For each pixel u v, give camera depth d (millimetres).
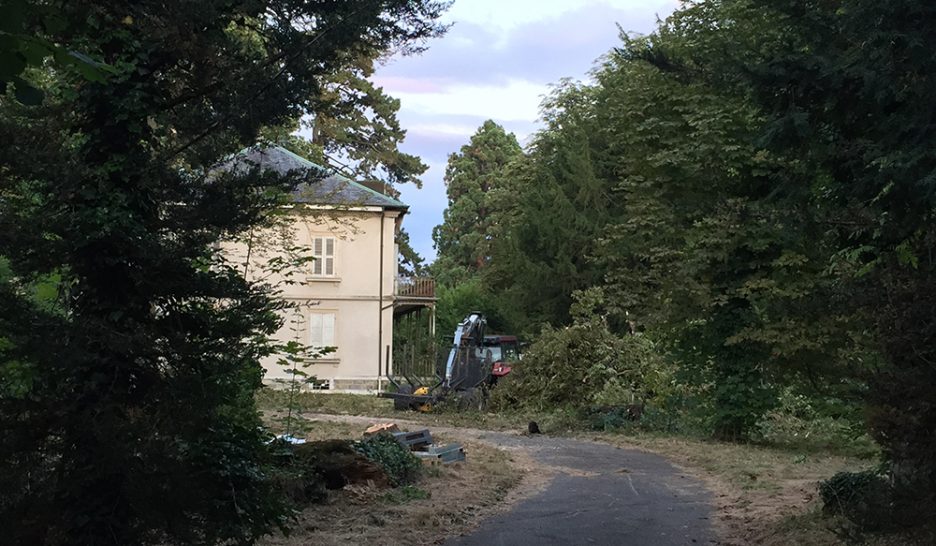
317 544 8383
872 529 6992
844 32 6984
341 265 38875
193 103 7715
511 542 9102
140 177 7012
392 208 39312
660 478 14359
